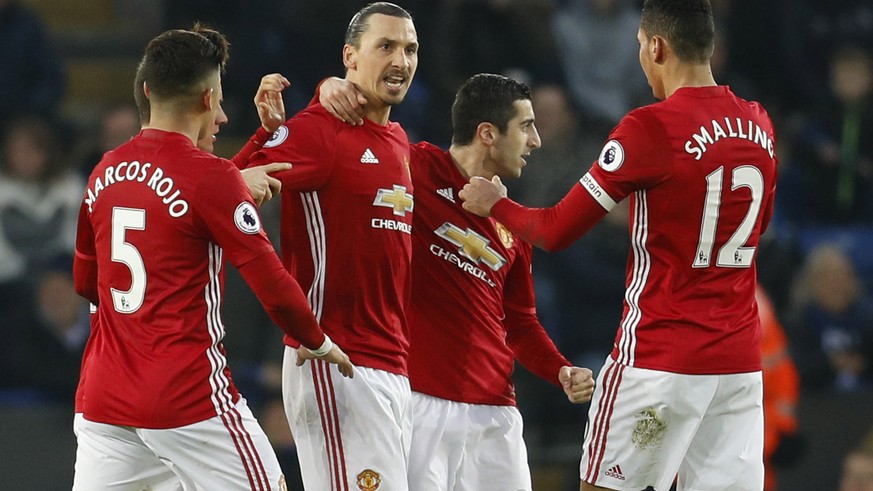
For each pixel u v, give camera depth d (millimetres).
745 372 20516
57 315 37406
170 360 18781
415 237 22953
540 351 23953
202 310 19000
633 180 19969
